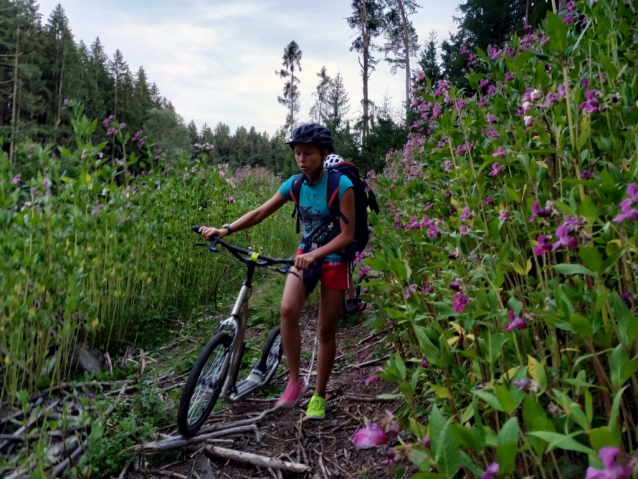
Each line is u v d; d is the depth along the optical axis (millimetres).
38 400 3178
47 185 3752
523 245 2121
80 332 3998
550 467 1457
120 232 4355
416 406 2469
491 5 18297
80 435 2801
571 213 1298
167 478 2512
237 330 2936
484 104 2695
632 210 1083
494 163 2129
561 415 1238
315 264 2705
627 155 1733
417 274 2449
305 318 4914
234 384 3090
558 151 1694
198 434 2842
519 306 1494
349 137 16641
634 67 2059
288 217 10008
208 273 5938
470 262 1822
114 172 4395
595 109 1635
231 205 7211
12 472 2402
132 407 3062
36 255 3295
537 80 1973
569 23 2258
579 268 1275
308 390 3355
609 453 751
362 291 3416
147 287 4883
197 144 6570
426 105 2926
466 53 3156
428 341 1505
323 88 41625
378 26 28297
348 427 2803
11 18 45875
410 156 6297
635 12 2182
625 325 1209
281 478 2434
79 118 4145
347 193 2648
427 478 997
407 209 3309
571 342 1615
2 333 3146
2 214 3281
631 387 1597
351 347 3998
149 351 4344
